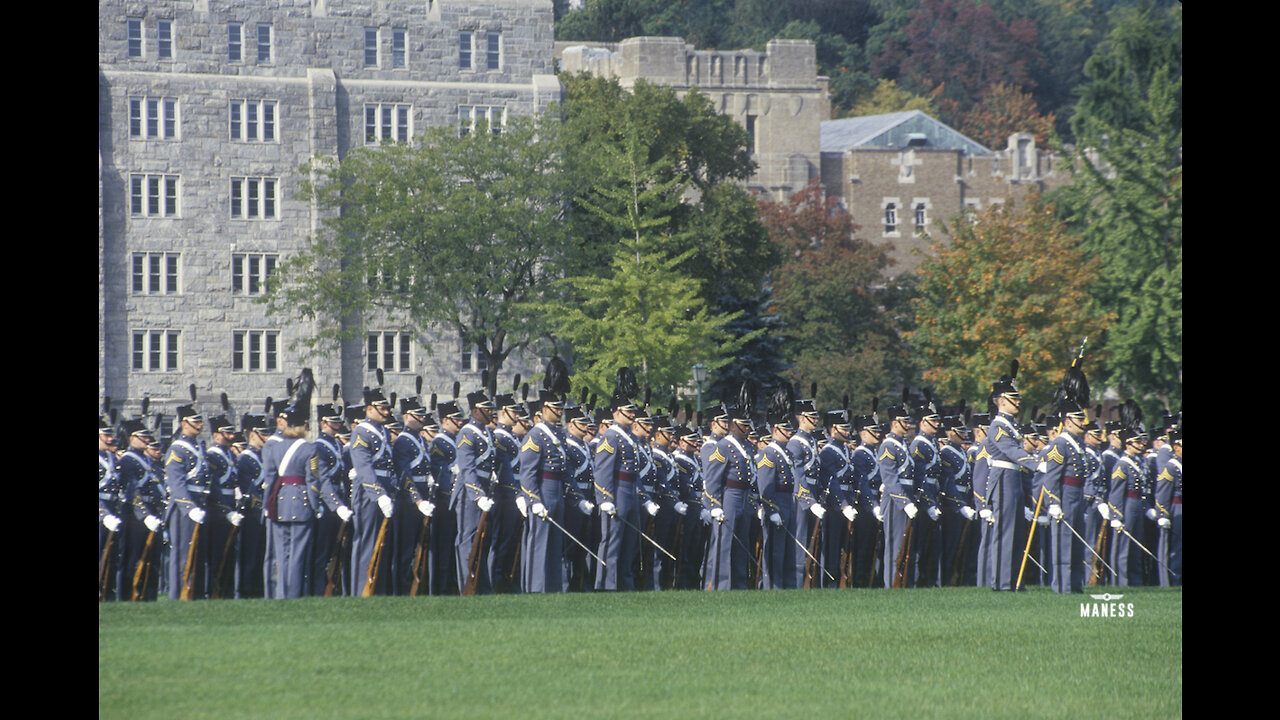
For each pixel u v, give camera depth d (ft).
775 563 177.37
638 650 111.75
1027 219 512.63
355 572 157.07
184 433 158.92
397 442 160.04
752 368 502.38
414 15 521.24
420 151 465.47
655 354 384.27
